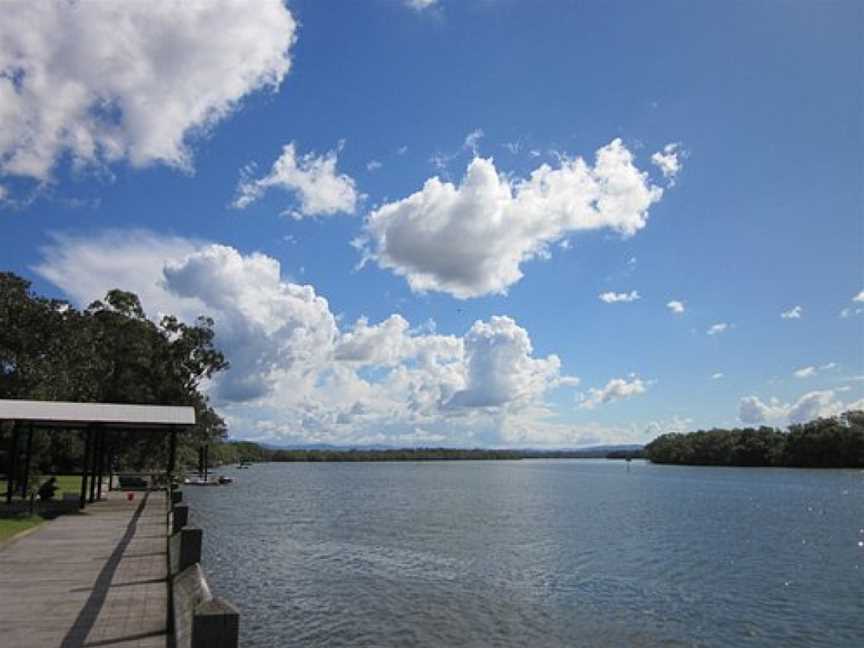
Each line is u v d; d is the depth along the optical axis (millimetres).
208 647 4523
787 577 24281
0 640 8125
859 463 134250
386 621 16688
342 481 99500
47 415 26188
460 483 96000
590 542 32562
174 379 66875
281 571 23047
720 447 166125
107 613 9445
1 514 22891
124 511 24766
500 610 18156
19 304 50438
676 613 18469
